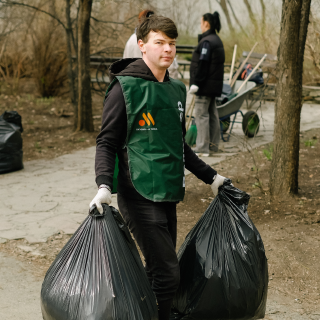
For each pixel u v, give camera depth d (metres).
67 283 1.75
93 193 5.14
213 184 2.25
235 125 9.12
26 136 8.39
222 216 2.18
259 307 2.12
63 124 9.49
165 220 1.99
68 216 4.40
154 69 2.00
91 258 1.75
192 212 4.49
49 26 11.83
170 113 2.00
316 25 6.66
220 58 6.12
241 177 5.53
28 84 13.70
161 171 1.95
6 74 13.59
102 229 1.80
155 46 1.94
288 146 4.44
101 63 10.59
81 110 8.50
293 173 4.50
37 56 12.08
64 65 12.13
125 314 1.67
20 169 6.21
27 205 4.72
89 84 8.43
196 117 6.45
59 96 12.51
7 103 11.52
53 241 3.84
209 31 6.13
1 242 3.78
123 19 11.02
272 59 9.20
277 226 3.96
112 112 1.93
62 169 6.21
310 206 4.34
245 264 2.07
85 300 1.68
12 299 2.90
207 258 2.09
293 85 4.32
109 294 1.68
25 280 3.18
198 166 2.24
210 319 2.09
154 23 1.94
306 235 3.74
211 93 6.23
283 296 2.96
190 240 2.21
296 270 3.25
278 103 4.45
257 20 13.05
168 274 1.98
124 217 2.06
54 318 1.74
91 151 7.32
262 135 8.09
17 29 12.41
